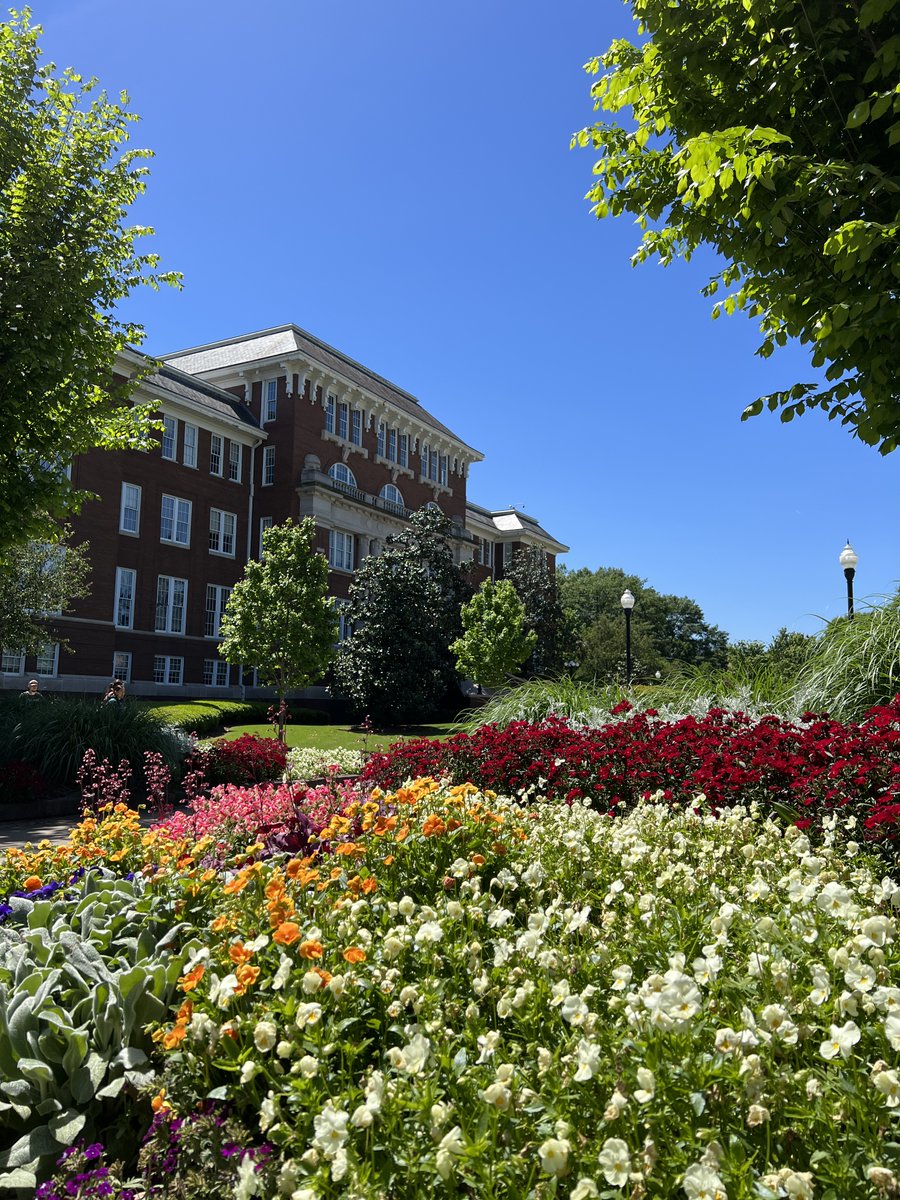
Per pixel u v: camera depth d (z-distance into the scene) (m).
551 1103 1.88
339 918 3.05
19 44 10.55
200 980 2.65
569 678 12.17
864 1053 2.13
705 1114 1.85
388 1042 2.51
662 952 2.66
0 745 11.91
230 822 6.45
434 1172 1.77
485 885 3.68
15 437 10.42
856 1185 1.61
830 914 2.70
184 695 30.88
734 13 5.24
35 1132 2.42
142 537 30.08
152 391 30.19
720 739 6.25
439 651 33.69
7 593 18.02
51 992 2.94
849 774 4.95
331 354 41.19
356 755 16.70
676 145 5.99
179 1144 2.24
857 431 5.32
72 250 10.55
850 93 5.06
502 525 58.56
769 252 5.41
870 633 7.76
